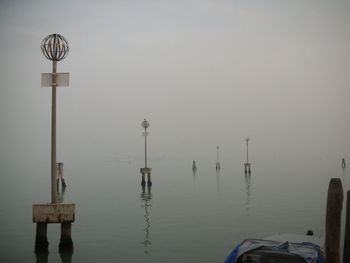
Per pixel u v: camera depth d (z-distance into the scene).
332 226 10.07
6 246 17.06
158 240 18.12
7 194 37.28
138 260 15.04
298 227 21.03
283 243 11.31
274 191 38.66
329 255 10.09
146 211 26.67
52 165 15.11
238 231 20.00
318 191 38.28
